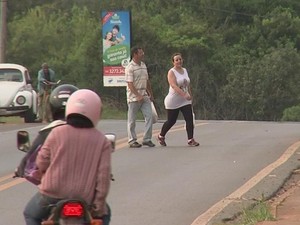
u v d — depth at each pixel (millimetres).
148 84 34469
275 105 110562
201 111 111000
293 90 110250
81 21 129875
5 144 38062
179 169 28234
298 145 33344
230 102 111562
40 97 55750
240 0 127812
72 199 12297
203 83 111500
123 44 76812
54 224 12227
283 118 104438
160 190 24391
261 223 19172
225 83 113000
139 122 48625
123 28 76688
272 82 110000
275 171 26516
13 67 54656
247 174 26828
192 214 21016
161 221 20172
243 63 115000
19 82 54062
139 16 113875
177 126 44656
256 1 128250
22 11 144500
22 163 13672
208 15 128125
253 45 120250
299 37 121625
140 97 34000
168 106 34219
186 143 35656
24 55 124812
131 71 33938
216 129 42938
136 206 22047
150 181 25984
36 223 12992
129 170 28234
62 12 143250
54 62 118812
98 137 12844
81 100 12844
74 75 114938
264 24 121625
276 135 38656
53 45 127125
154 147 34344
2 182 26469
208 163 29406
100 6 134500
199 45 111125
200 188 24594
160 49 109938
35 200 12969
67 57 120875
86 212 12227
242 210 20750
